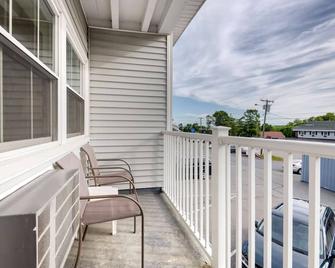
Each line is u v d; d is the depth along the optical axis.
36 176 1.40
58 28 2.13
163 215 3.07
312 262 0.96
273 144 1.16
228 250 1.73
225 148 1.72
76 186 1.63
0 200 1.00
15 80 1.32
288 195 1.08
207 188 2.08
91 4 3.51
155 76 4.41
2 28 1.13
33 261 0.88
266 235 1.24
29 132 1.52
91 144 4.11
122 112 4.25
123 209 1.95
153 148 4.41
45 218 1.00
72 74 2.99
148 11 3.57
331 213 2.05
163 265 1.94
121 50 4.22
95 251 2.14
